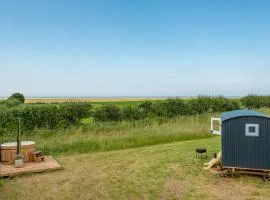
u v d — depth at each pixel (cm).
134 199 839
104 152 1477
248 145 990
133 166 1193
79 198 853
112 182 994
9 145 1208
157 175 1063
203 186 938
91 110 2089
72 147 1499
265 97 3588
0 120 1712
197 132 1883
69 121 1945
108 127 1902
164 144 1675
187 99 2648
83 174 1091
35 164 1184
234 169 1010
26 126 1786
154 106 2383
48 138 1645
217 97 2922
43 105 1941
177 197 848
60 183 989
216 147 1555
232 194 866
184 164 1208
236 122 1002
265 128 970
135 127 2002
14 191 916
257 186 932
